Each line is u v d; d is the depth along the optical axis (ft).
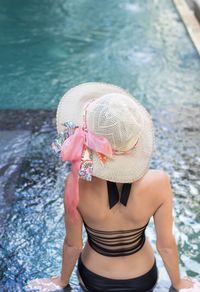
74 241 8.04
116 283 8.19
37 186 12.68
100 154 6.97
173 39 23.20
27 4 27.63
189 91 18.37
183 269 10.00
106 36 23.65
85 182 7.39
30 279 9.75
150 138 7.21
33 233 11.04
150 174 7.49
